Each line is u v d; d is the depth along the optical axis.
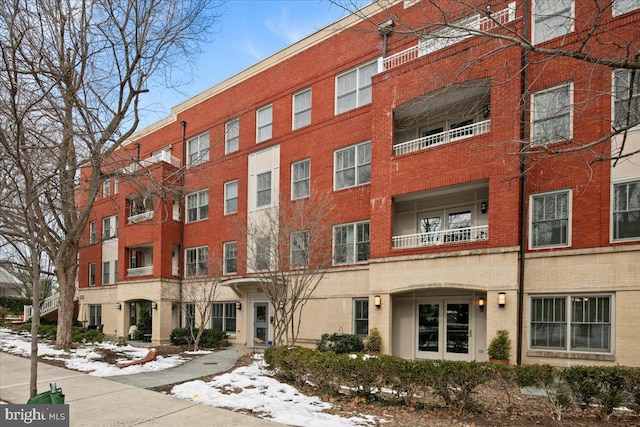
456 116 14.31
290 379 9.19
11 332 22.55
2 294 44.22
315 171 17.42
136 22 10.57
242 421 6.23
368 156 15.90
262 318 18.86
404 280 13.19
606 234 10.59
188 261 22.59
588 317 10.72
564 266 11.04
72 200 14.39
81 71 10.07
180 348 17.47
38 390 8.39
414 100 13.66
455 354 13.18
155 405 7.17
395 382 7.30
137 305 24.67
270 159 19.30
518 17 11.94
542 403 7.76
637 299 10.02
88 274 28.78
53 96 9.38
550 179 11.41
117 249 26.52
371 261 14.08
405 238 14.34
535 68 11.62
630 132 10.40
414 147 15.01
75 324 26.08
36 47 8.95
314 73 18.02
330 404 7.36
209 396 7.76
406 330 14.26
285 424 6.09
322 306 16.14
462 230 12.52
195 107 23.22
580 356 10.55
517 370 6.89
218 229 21.08
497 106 11.95
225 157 21.16
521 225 11.57
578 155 11.02
